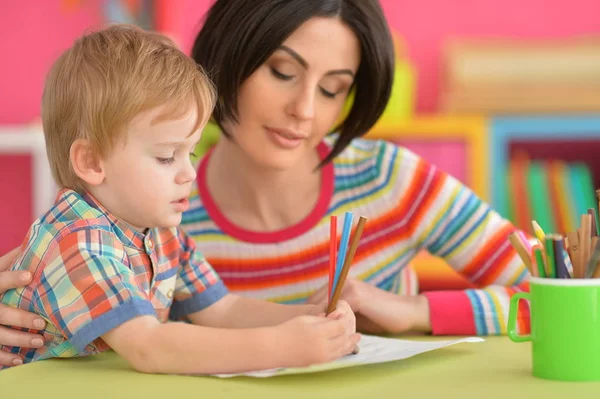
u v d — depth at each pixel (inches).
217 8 55.2
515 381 38.4
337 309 44.6
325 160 61.8
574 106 115.1
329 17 53.4
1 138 118.6
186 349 40.4
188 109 44.9
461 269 63.7
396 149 65.1
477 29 133.9
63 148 46.6
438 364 42.7
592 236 39.8
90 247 43.8
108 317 41.7
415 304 54.7
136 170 44.9
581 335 38.3
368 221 64.1
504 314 53.7
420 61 134.3
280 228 63.9
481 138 114.7
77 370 41.9
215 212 64.2
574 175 116.3
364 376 40.0
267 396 36.0
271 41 52.8
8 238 138.6
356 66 56.4
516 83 116.0
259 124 55.2
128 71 44.5
